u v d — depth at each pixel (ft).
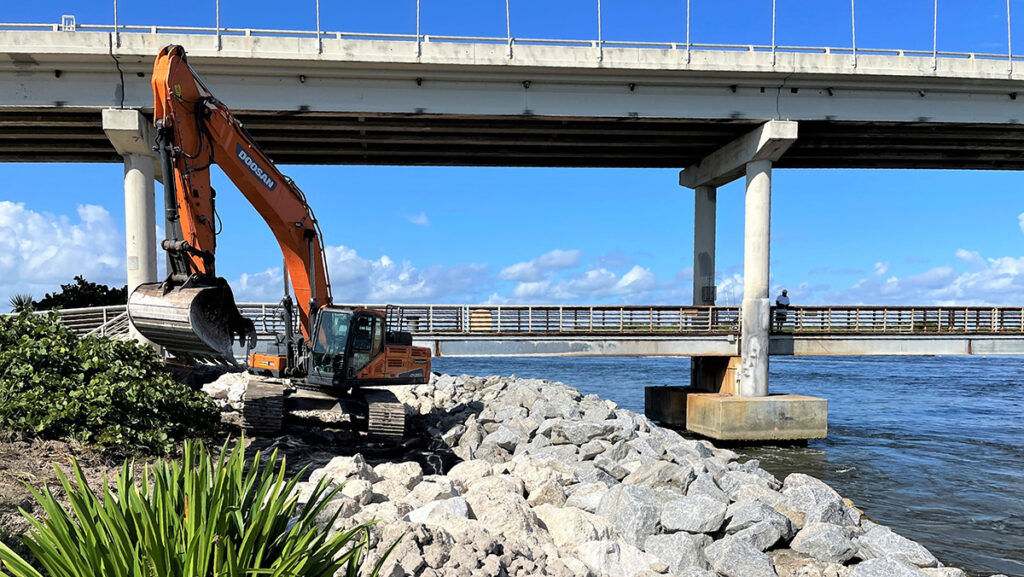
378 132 97.14
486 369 269.03
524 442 54.24
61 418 32.89
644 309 97.19
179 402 39.55
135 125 79.77
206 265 37.42
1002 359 310.65
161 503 12.70
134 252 83.97
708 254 115.85
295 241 46.88
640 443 51.72
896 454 76.74
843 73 88.33
